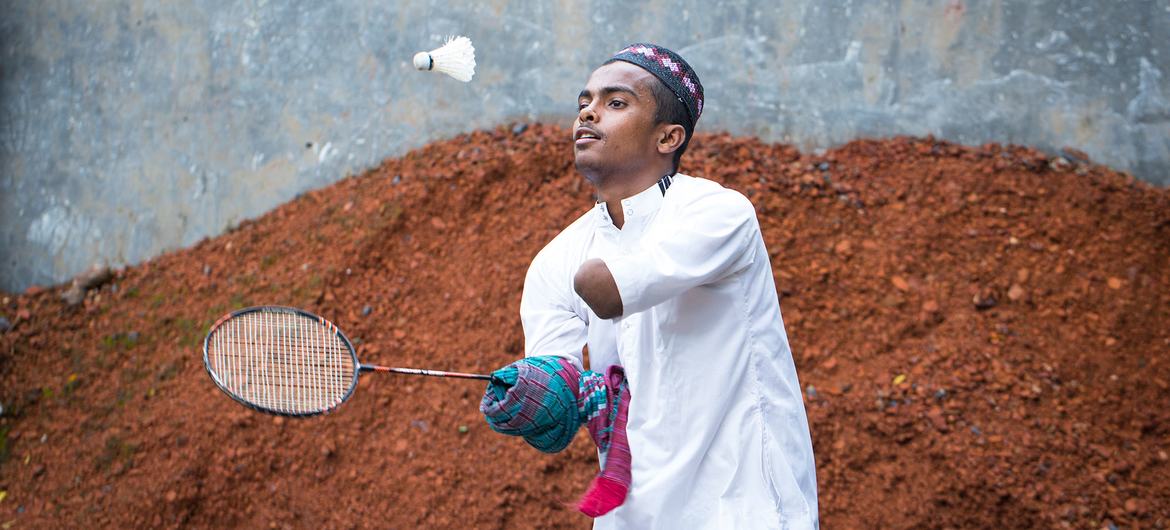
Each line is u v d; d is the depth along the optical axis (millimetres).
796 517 3109
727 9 7355
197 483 6305
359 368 3475
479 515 5938
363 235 7152
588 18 7504
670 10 7426
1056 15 7012
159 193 8117
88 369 7234
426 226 7164
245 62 8008
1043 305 6277
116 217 8188
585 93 3283
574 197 7039
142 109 8227
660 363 3180
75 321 7625
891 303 6383
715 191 3100
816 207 6824
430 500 6031
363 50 7812
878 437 5887
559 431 3236
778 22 7301
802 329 6348
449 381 6445
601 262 2895
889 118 7188
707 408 3111
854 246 6645
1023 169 6867
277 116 7930
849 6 7223
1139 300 6242
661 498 3098
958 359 6094
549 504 5934
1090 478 5570
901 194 6844
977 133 7086
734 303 3137
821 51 7254
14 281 8297
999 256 6496
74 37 8398
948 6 7125
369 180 7594
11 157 8422
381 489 6137
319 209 7574
